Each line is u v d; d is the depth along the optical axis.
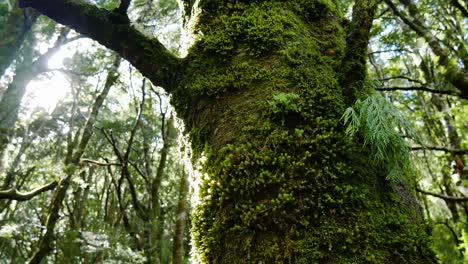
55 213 6.92
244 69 1.66
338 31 1.92
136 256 7.64
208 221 1.43
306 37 1.79
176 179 14.07
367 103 1.48
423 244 1.29
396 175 1.41
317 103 1.53
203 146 1.61
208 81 1.70
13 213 12.12
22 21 5.66
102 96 8.54
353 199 1.32
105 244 7.21
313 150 1.41
